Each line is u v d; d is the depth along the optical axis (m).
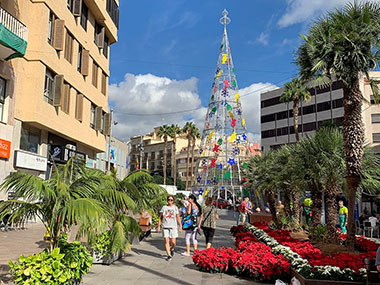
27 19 17.69
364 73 10.77
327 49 10.27
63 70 20.64
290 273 7.36
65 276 5.61
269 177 16.89
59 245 6.41
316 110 57.88
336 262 7.09
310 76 11.66
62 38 19.75
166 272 8.09
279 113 64.19
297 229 15.94
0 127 15.46
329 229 11.54
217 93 38.25
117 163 55.56
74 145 24.30
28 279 5.28
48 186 6.33
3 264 7.93
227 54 38.03
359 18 10.29
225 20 38.00
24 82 17.53
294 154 12.58
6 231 13.78
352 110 10.41
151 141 105.56
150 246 12.27
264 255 7.98
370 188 11.52
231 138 37.22
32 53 17.70
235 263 7.95
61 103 19.77
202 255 8.44
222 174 38.38
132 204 8.17
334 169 11.12
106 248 8.69
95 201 5.89
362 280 6.34
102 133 29.14
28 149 18.31
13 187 6.09
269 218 21.11
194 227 10.48
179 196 36.81
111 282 7.02
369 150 11.64
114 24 30.64
